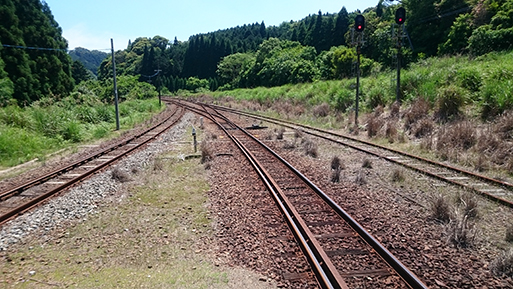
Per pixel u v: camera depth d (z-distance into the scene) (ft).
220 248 16.25
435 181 25.95
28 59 94.22
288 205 20.20
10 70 86.12
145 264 14.93
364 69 114.52
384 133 45.65
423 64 73.92
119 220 19.86
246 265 14.61
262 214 19.98
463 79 48.44
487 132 35.19
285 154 38.04
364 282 12.90
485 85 43.32
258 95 136.05
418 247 15.76
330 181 26.89
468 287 12.71
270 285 13.04
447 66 61.98
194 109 124.26
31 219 20.06
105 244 16.85
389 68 93.71
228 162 34.04
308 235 16.16
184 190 25.45
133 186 26.71
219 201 22.66
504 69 44.75
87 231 18.43
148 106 122.72
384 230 17.63
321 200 22.30
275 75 174.09
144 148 44.42
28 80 90.43
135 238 17.49
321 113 71.36
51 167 35.40
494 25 72.43
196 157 37.22
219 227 18.58
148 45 453.58
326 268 13.48
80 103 85.46
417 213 19.92
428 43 107.24
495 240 16.42
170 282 13.42
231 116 88.74
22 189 26.45
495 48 67.77
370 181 26.78
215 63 375.66
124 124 77.77
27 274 14.16
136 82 205.16
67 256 15.72
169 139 52.11
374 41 128.67
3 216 19.93
